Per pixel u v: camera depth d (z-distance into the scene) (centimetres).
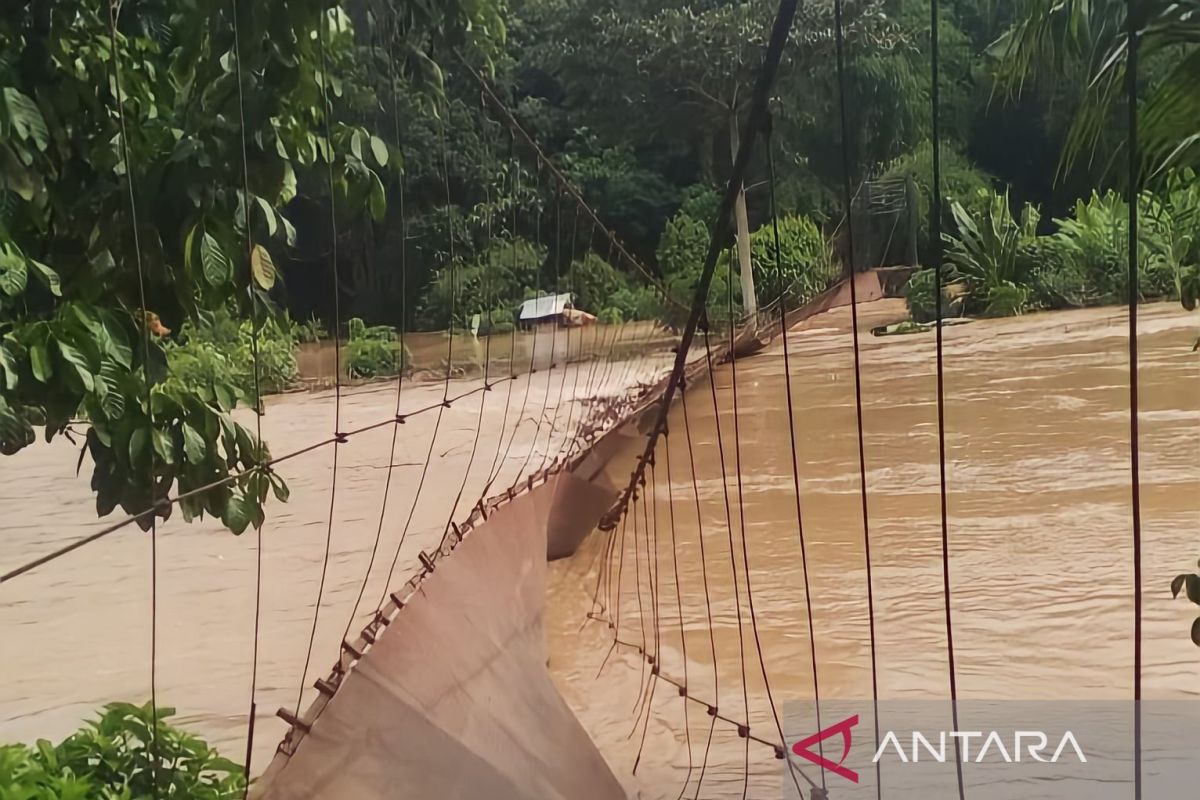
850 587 353
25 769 169
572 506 388
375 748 127
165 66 176
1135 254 84
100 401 159
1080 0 156
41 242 167
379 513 500
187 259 156
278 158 163
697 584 356
